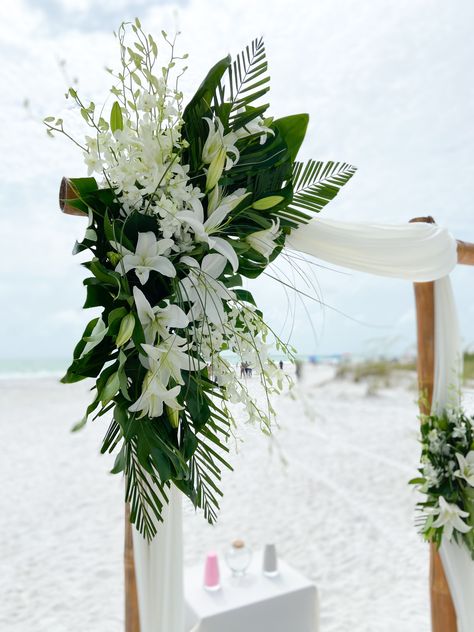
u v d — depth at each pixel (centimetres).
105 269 83
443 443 171
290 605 197
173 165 88
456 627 172
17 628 278
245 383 102
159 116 88
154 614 132
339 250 138
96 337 83
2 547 404
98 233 91
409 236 146
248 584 206
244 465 648
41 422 1012
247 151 106
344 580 335
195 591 200
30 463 688
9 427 953
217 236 100
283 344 103
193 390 92
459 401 177
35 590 327
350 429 845
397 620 278
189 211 89
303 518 462
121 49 86
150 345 81
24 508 505
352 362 1326
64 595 320
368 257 141
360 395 1207
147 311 83
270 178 111
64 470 654
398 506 488
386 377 1285
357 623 276
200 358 92
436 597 175
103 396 78
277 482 577
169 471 85
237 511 485
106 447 89
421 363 182
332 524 446
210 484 95
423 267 148
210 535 424
